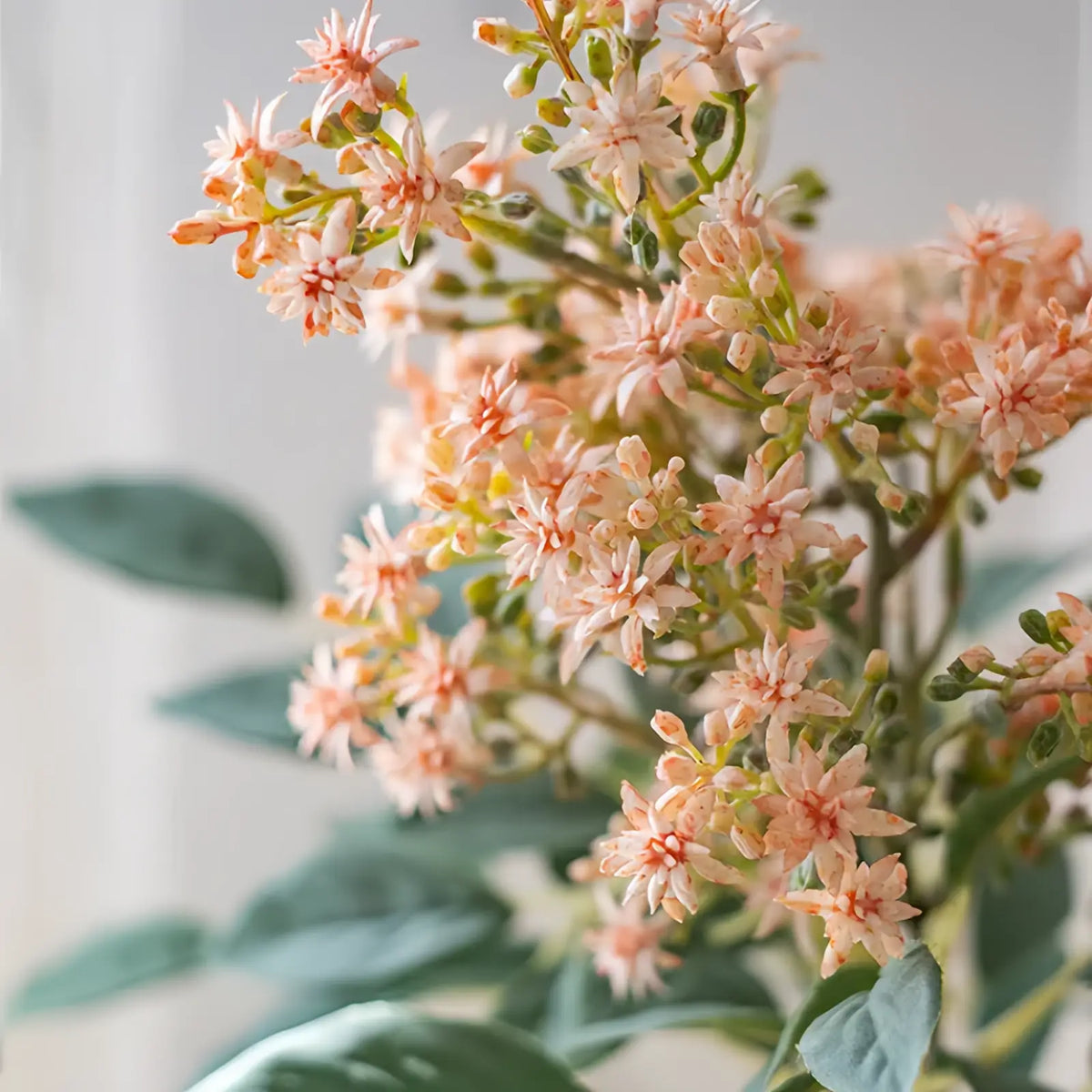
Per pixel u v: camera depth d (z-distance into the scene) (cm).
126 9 44
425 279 31
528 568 28
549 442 29
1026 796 29
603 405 29
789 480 27
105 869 49
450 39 42
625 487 28
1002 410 28
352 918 37
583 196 30
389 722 32
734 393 30
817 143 43
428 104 42
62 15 43
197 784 51
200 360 47
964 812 30
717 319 27
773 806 27
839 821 27
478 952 38
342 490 48
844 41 43
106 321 46
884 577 30
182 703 36
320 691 32
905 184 43
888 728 28
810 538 27
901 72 43
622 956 33
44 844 47
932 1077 32
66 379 45
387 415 32
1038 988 35
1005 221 30
